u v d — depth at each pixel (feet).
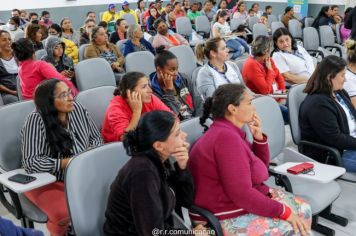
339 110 7.27
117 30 19.71
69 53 16.66
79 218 4.64
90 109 7.69
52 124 6.07
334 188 6.39
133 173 4.16
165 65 8.24
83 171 4.71
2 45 12.50
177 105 8.55
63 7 32.50
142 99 6.95
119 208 4.32
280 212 5.05
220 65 9.85
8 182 5.54
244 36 22.52
